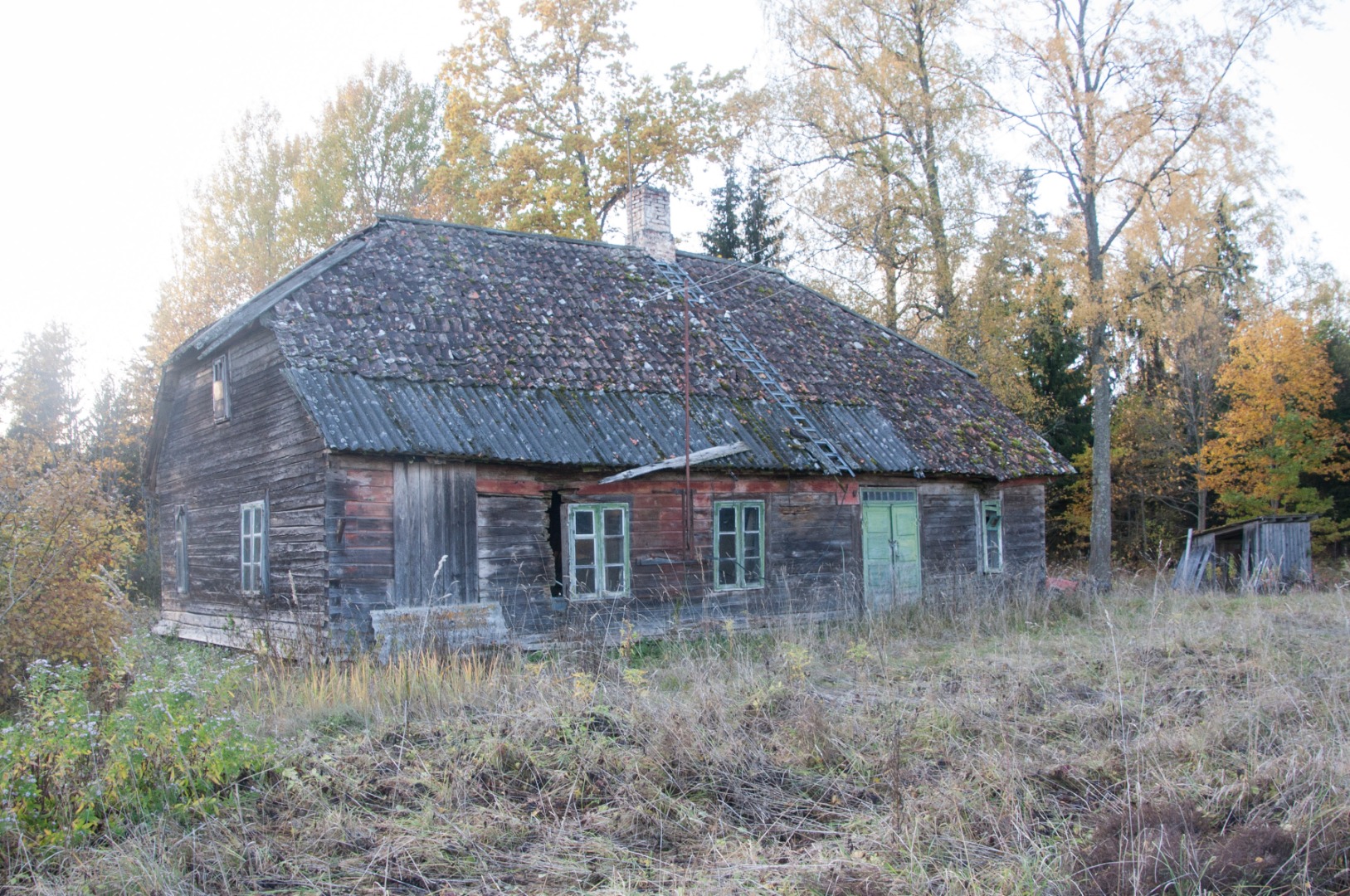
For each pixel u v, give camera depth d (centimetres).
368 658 1113
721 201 3506
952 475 1870
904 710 917
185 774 694
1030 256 2567
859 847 623
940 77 2797
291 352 1344
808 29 2838
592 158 3055
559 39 3048
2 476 1095
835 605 1712
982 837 628
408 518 1323
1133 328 2811
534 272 1798
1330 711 817
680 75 3183
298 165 3628
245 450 1543
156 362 3044
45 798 672
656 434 1520
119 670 912
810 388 1845
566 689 934
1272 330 2984
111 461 1515
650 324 1800
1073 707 938
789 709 923
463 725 842
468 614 1302
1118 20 2334
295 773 713
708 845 631
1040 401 3147
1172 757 757
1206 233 2386
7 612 988
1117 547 3362
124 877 579
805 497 1716
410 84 3772
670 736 791
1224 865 543
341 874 595
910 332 3028
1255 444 3048
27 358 2986
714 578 1589
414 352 1448
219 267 3300
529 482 1423
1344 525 3159
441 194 3381
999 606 1642
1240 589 2139
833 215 2770
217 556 1639
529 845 637
